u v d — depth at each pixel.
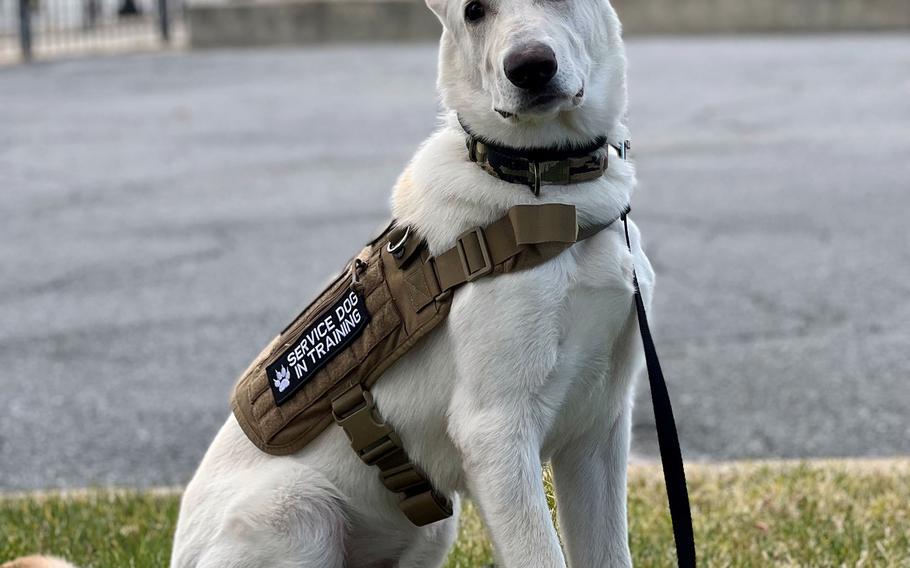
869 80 14.90
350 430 3.21
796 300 6.96
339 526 3.33
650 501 4.53
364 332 3.19
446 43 3.27
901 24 20.06
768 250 8.00
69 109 15.27
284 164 11.48
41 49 22.36
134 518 4.55
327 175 10.91
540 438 3.10
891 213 8.84
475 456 3.04
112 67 19.48
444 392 3.14
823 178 10.05
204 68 18.92
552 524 3.06
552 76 2.96
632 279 3.11
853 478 4.59
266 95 15.82
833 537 4.12
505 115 3.04
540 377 3.03
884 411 5.42
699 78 15.50
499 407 3.03
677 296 7.11
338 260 8.20
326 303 3.30
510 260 3.01
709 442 5.22
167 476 5.17
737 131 12.15
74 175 11.36
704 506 4.45
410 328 3.12
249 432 3.39
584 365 3.14
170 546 4.25
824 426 5.31
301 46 21.80
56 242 8.98
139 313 7.30
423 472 3.27
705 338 6.42
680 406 5.59
